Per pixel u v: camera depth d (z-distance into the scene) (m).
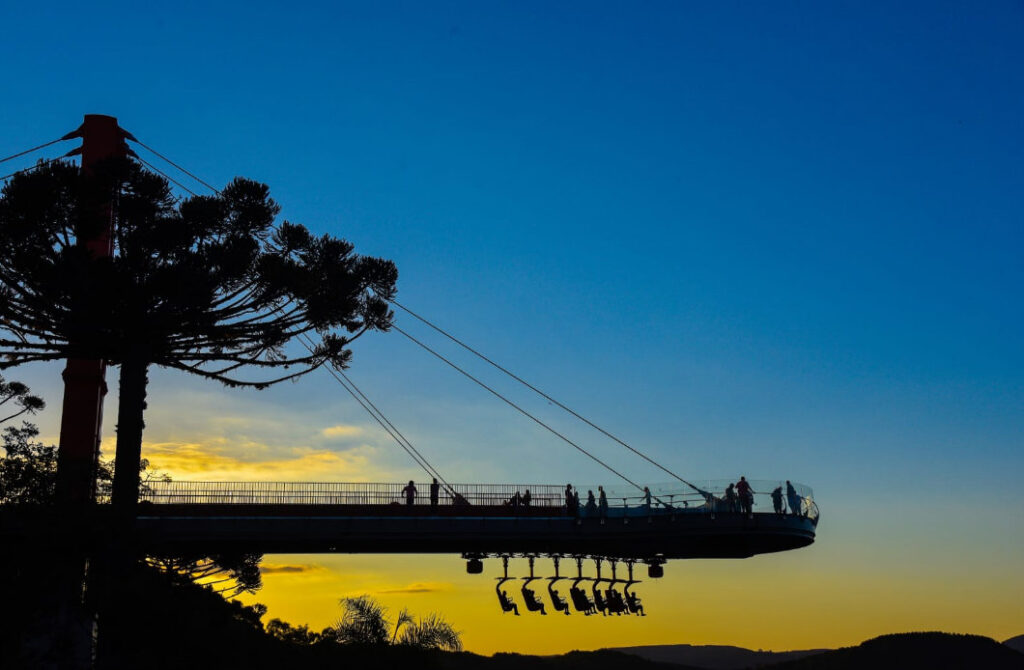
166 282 35.97
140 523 41.09
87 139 49.22
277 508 43.97
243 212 41.16
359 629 41.53
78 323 37.81
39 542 29.20
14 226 36.66
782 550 54.38
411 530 45.69
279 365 41.62
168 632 30.69
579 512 48.59
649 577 53.38
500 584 50.88
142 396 38.31
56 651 30.50
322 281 41.53
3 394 47.59
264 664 36.06
